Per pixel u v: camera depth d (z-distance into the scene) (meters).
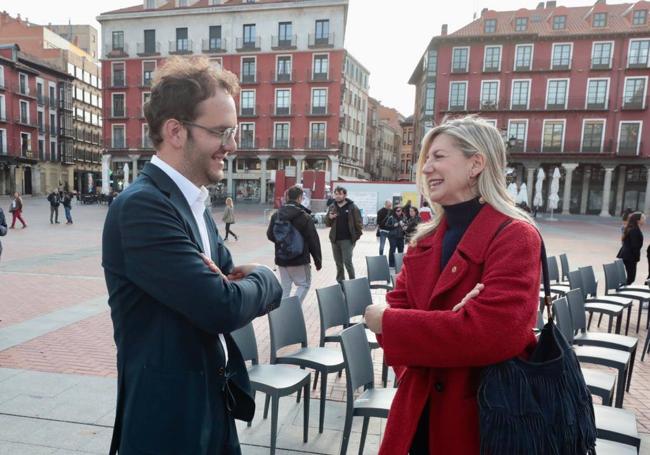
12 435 2.89
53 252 11.53
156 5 43.16
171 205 1.19
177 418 1.18
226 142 1.29
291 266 5.72
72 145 51.09
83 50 64.75
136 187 1.19
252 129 41.56
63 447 2.78
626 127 37.06
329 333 5.42
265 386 2.83
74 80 53.34
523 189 26.28
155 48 42.25
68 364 4.12
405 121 79.25
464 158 1.40
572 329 3.77
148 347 1.19
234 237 15.43
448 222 1.49
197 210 1.36
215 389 1.28
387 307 1.38
